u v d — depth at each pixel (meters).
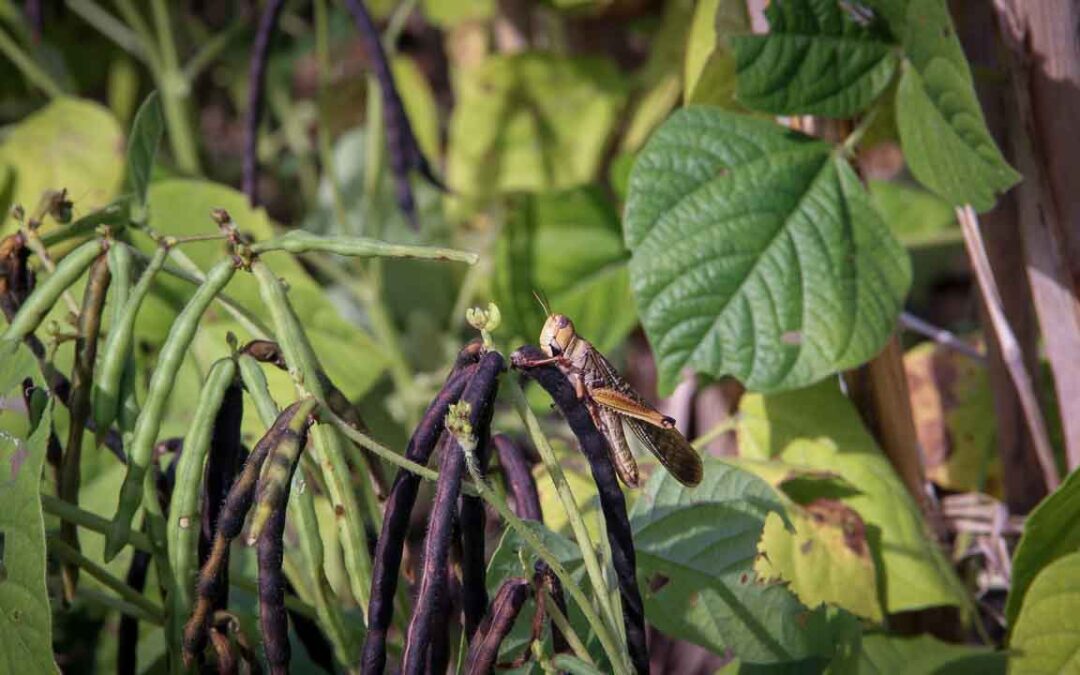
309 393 0.44
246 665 0.45
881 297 0.55
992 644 0.61
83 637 0.60
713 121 0.56
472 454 0.41
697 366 0.54
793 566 0.54
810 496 0.57
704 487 0.51
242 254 0.45
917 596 0.56
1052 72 0.54
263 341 0.46
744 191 0.55
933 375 0.65
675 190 0.55
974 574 0.61
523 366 0.42
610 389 0.46
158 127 0.51
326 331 0.66
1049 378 0.66
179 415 0.62
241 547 0.61
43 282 0.45
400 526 0.42
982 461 0.63
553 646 0.45
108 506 0.58
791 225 0.55
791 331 0.54
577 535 0.43
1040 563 0.53
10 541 0.42
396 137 0.64
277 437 0.42
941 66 0.52
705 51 0.58
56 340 0.46
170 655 0.46
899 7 0.53
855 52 0.54
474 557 0.44
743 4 0.58
